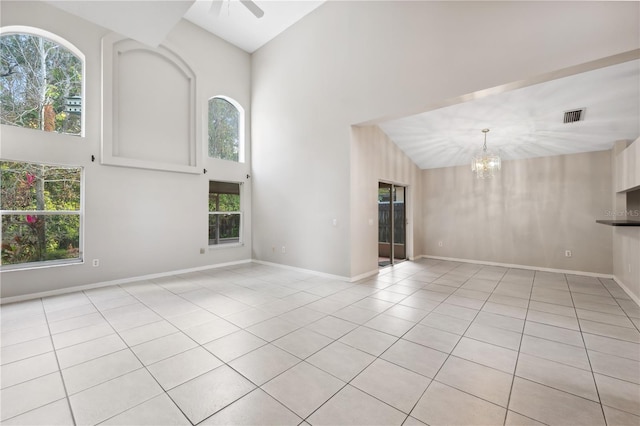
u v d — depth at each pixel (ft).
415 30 12.57
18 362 7.26
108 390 6.14
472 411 5.49
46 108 13.52
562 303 11.97
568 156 17.65
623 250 14.17
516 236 19.56
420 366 7.09
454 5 11.35
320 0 16.35
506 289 14.12
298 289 14.05
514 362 7.28
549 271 18.24
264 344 8.25
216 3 10.66
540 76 9.57
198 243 18.65
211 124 19.99
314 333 9.00
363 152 16.60
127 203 15.61
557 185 18.02
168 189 17.28
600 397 5.89
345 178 15.72
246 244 21.52
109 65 14.80
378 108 14.03
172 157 17.57
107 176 14.90
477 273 17.76
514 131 15.56
